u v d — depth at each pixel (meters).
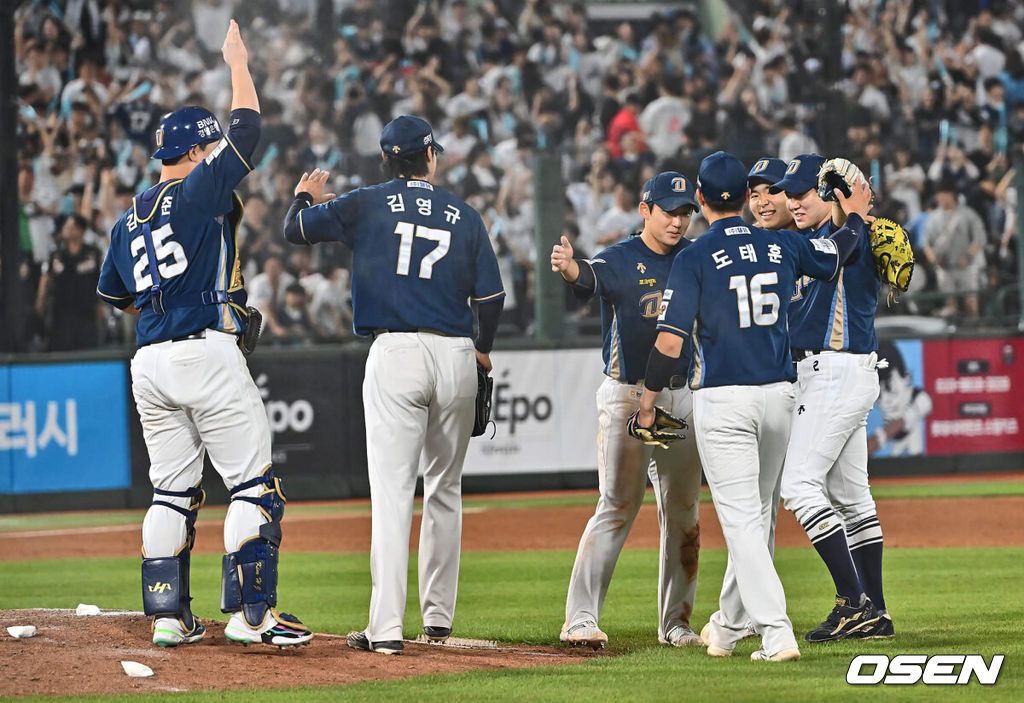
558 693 14.59
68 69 54.84
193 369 16.81
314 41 57.94
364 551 34.50
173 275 16.80
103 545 36.84
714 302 16.53
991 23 59.50
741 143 57.47
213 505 44.84
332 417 46.12
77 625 18.88
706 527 36.66
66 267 47.84
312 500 45.88
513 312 51.59
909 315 52.97
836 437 18.88
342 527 39.31
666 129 57.44
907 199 55.72
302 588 27.84
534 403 46.53
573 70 59.12
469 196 54.41
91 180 52.78
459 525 19.06
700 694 14.42
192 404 16.89
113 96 55.09
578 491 46.56
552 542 35.38
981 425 48.34
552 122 57.72
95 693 14.92
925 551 31.69
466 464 46.06
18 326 45.31
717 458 16.64
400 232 17.78
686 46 59.69
